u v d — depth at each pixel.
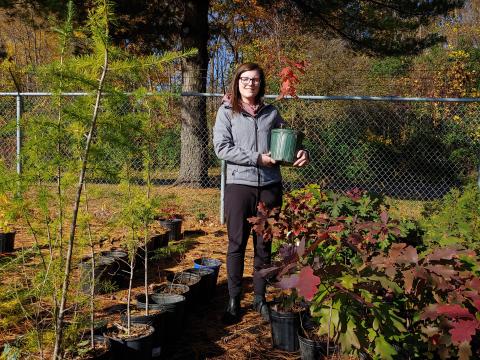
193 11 10.30
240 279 3.66
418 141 10.72
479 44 22.12
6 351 2.61
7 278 3.40
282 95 4.67
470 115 10.16
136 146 2.81
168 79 9.98
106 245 5.07
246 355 3.09
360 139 10.52
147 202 3.17
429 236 3.12
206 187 9.23
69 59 2.31
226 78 15.01
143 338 2.84
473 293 2.14
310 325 3.19
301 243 2.28
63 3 8.72
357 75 14.85
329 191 3.58
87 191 2.90
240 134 3.58
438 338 2.32
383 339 2.44
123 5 10.13
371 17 10.59
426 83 15.55
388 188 10.32
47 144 2.32
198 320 3.73
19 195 2.42
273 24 17.17
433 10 10.22
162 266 5.11
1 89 7.42
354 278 2.28
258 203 3.59
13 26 19.84
